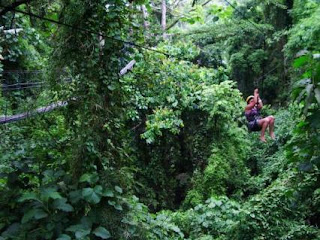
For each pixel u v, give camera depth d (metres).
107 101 3.36
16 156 3.32
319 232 4.85
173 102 8.19
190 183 9.27
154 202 6.71
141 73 5.05
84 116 3.23
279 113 10.07
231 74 12.62
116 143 3.43
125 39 3.61
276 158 8.64
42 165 3.30
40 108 3.45
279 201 5.39
